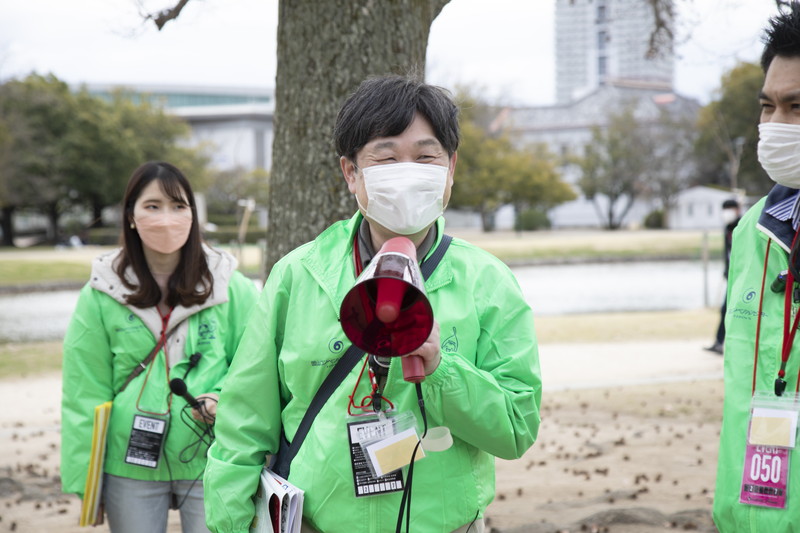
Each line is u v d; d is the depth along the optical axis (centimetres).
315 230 446
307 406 227
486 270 228
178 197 351
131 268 354
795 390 233
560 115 8350
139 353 352
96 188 5503
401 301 188
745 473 236
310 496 222
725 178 7000
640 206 8338
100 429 335
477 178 5756
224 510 229
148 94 6231
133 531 346
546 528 489
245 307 372
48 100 5222
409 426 213
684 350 1197
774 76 236
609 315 1645
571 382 992
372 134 210
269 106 9138
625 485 589
